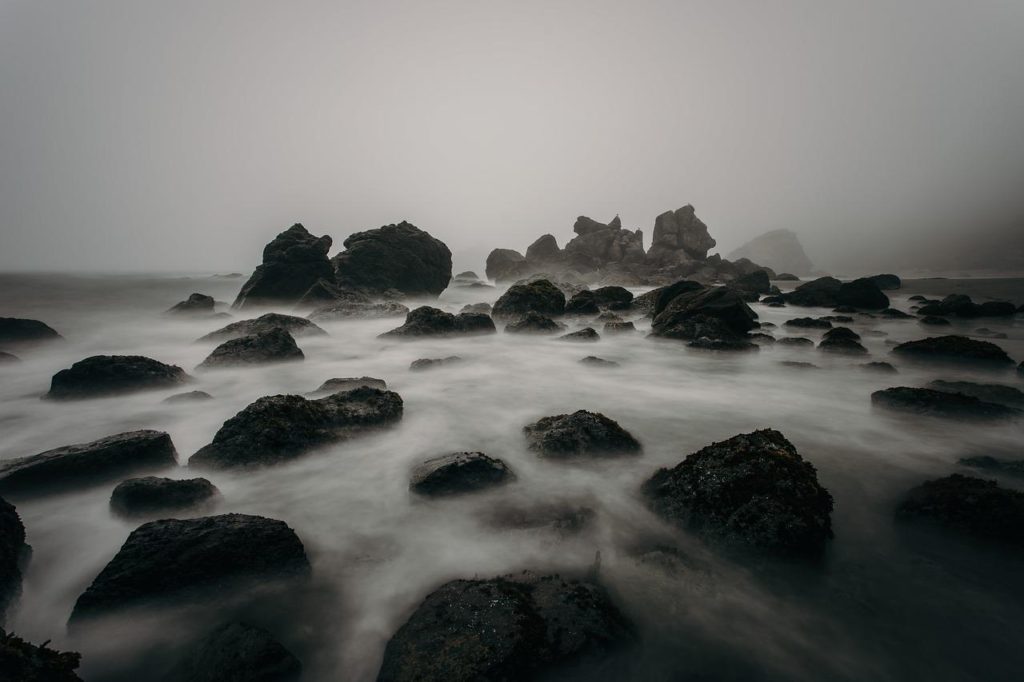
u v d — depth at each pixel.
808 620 4.40
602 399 11.42
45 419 9.91
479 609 4.08
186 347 18.30
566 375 13.75
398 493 6.70
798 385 12.76
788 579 4.86
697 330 18.83
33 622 4.41
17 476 6.26
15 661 3.27
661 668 3.87
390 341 18.36
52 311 29.11
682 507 5.75
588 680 3.70
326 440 7.84
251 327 18.69
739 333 19.48
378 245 34.91
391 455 7.96
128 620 4.25
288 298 29.39
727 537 5.21
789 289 55.03
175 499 5.91
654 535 5.67
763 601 4.62
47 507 6.17
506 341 19.17
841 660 3.99
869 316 27.16
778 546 5.00
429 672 3.54
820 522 5.24
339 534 5.71
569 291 39.81
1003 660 3.99
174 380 12.00
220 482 6.89
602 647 3.88
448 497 6.35
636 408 10.72
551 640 3.85
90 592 4.27
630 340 19.41
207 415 10.23
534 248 72.69
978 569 5.02
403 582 4.89
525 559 5.23
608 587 4.76
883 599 4.63
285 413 7.78
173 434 9.16
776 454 5.96
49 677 3.36
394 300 33.38
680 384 12.82
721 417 10.08
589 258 69.88
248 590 4.62
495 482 6.61
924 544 5.44
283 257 29.83
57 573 5.08
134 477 6.57
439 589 4.39
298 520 6.01
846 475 7.21
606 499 6.49
